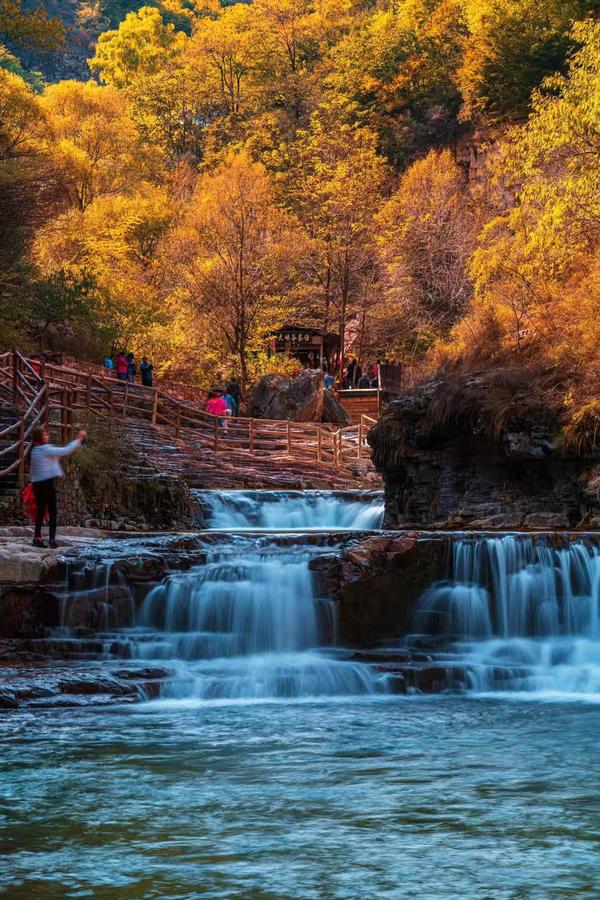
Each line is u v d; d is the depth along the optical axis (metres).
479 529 24.34
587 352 24.27
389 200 71.69
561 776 9.45
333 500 30.36
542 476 24.08
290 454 37.41
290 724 12.21
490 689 15.00
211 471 32.66
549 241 27.06
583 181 26.48
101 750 10.66
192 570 17.39
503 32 80.44
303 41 108.12
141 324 53.12
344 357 64.06
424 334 65.25
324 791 8.90
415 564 17.39
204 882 6.52
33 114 51.91
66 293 41.00
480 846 7.26
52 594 16.86
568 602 17.05
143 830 7.73
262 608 16.88
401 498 27.38
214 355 57.03
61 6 172.50
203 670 14.91
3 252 40.53
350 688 14.78
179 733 11.59
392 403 27.28
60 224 58.59
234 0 151.12
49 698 13.37
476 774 9.54
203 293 58.22
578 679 15.05
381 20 99.56
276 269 59.97
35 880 6.57
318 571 17.05
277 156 78.88
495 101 81.50
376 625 17.09
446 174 71.88
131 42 126.69
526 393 24.20
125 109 85.31
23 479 21.56
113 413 32.47
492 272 29.62
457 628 17.17
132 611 17.05
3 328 36.56
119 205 65.75
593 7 77.50
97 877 6.62
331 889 6.38
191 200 78.81
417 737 11.38
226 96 103.88
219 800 8.61
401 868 6.77
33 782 9.24
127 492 26.19
